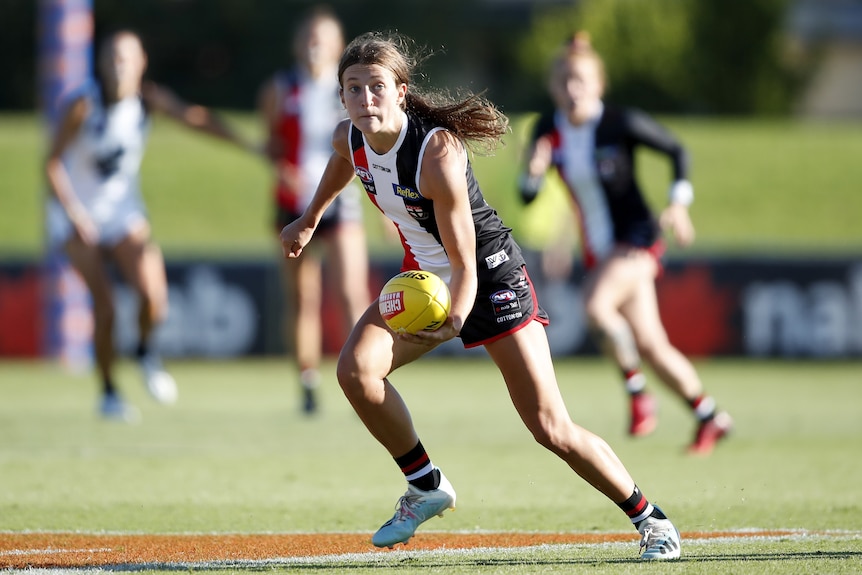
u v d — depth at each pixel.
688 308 53.62
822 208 77.12
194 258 52.47
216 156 83.19
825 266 53.59
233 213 75.06
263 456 27.06
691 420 35.25
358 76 14.70
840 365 52.72
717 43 118.00
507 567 15.23
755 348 53.66
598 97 28.70
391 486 22.98
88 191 32.53
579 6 126.62
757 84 118.69
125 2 127.12
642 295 28.34
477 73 141.50
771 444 29.50
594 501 21.33
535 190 28.89
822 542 16.95
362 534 18.05
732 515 19.67
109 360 33.97
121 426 32.50
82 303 50.81
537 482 23.58
